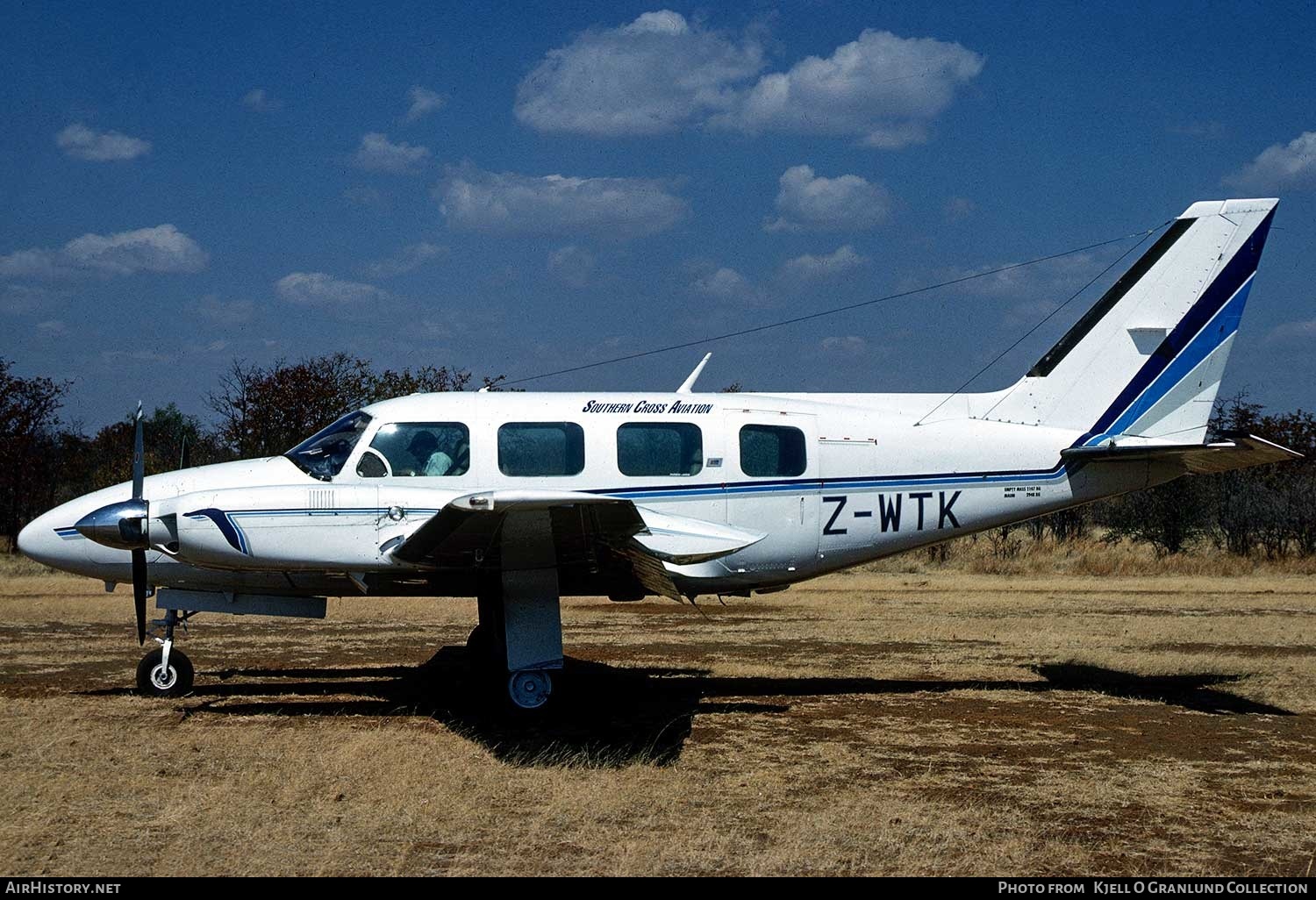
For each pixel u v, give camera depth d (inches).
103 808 237.9
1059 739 322.7
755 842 221.6
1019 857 215.0
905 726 338.3
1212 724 345.1
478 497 271.7
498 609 392.5
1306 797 260.2
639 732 327.3
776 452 390.3
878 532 398.0
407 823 230.8
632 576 387.2
